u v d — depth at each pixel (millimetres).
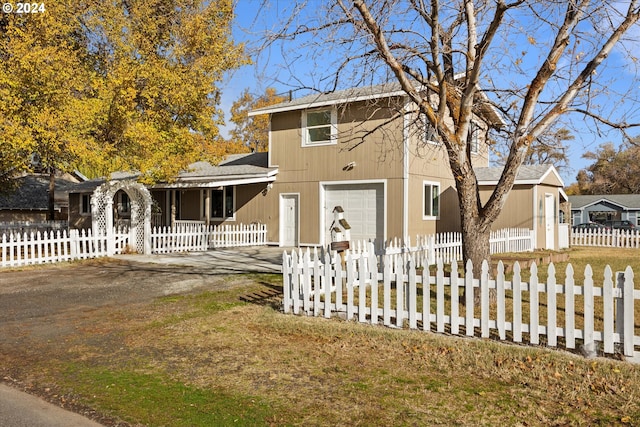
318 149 19797
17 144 13070
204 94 18766
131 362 5672
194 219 24125
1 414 4277
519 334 6121
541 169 19672
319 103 18109
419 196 18344
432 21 7164
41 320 7801
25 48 13242
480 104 8930
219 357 5805
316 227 19906
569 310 5770
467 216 7762
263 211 21656
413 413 4230
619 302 5531
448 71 8375
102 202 16953
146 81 17844
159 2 19094
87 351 6121
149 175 17531
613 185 57469
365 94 11273
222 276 12070
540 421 4078
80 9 17625
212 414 4242
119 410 4344
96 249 16297
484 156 23797
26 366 5578
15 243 14242
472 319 6441
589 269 5637
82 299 9469
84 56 18719
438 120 7492
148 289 10438
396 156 17531
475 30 7789
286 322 7312
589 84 7469
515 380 5000
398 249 11016
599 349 5777
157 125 18297
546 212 20406
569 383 4871
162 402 4504
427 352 5863
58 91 13656
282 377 5129
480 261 7719
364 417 4160
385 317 7047
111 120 16609
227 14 18031
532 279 6020
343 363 5562
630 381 4844
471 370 5277
